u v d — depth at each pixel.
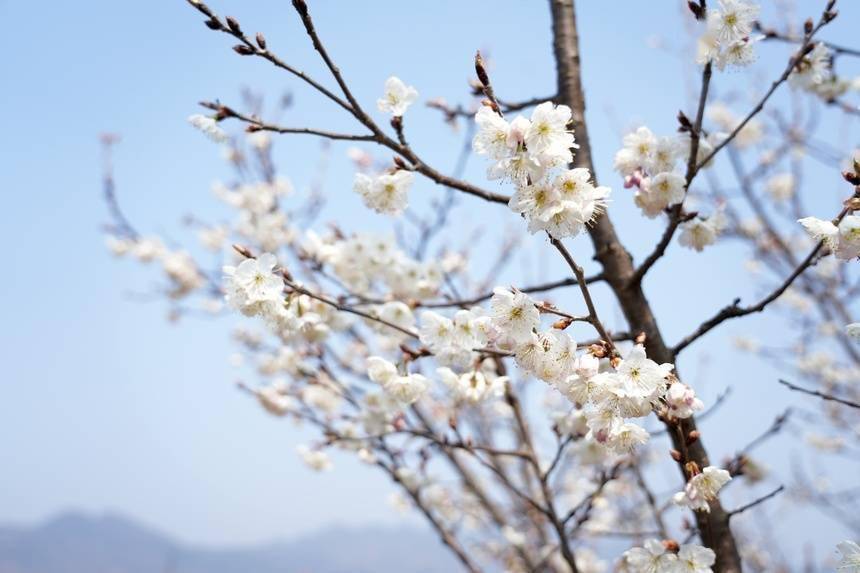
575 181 2.31
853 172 2.46
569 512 3.78
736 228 6.45
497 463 5.86
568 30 3.85
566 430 3.81
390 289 4.57
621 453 2.47
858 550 2.52
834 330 7.07
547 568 5.66
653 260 3.11
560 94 3.75
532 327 2.43
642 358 2.33
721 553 2.88
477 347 3.06
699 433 2.74
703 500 2.52
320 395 5.92
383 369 3.40
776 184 6.69
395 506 6.96
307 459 5.36
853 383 7.48
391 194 3.11
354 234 4.58
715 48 2.91
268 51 2.69
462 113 4.17
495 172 2.30
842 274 6.04
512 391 4.08
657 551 2.66
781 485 2.84
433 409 5.97
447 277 4.41
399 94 2.97
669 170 3.14
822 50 3.32
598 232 3.34
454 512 6.59
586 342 2.53
